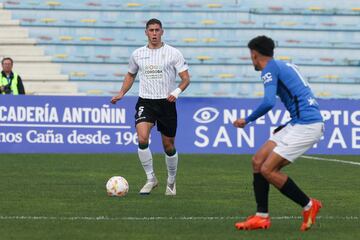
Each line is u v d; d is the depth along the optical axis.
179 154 54.31
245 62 75.81
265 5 81.12
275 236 22.25
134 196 31.81
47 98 54.91
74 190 33.75
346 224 24.73
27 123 54.81
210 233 22.69
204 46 76.81
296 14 79.50
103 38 77.62
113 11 79.31
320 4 81.19
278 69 22.97
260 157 23.22
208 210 27.73
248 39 77.75
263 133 55.16
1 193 32.53
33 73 74.06
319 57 77.19
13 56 75.00
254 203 29.81
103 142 55.00
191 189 34.66
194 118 55.16
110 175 40.47
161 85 32.31
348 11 79.69
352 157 53.22
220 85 74.56
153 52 32.34
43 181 37.34
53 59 75.00
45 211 27.20
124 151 55.00
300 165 47.38
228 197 31.72
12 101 54.78
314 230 23.42
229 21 79.06
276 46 76.88
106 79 74.00
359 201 31.00
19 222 24.64
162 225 24.17
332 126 55.31
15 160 48.94
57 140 54.88
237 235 22.36
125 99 55.06
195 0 80.69
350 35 78.44
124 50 76.81
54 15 78.75
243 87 74.69
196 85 74.38
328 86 75.06
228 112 55.19
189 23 78.00
